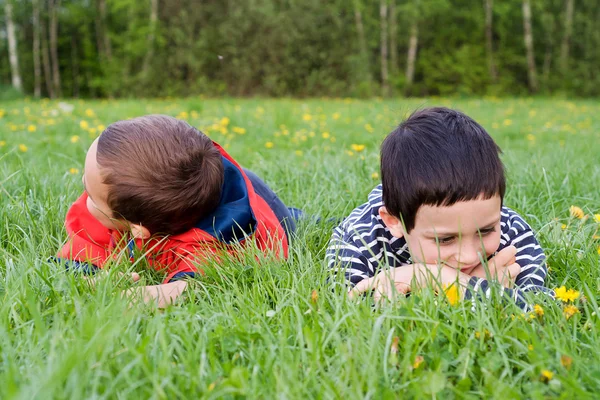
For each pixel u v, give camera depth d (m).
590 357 1.61
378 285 1.94
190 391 1.40
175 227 2.31
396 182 1.96
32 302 1.59
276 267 2.19
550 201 3.18
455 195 1.85
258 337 1.66
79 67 33.12
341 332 1.71
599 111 15.41
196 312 1.85
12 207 2.87
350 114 12.46
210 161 2.33
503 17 28.89
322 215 3.00
